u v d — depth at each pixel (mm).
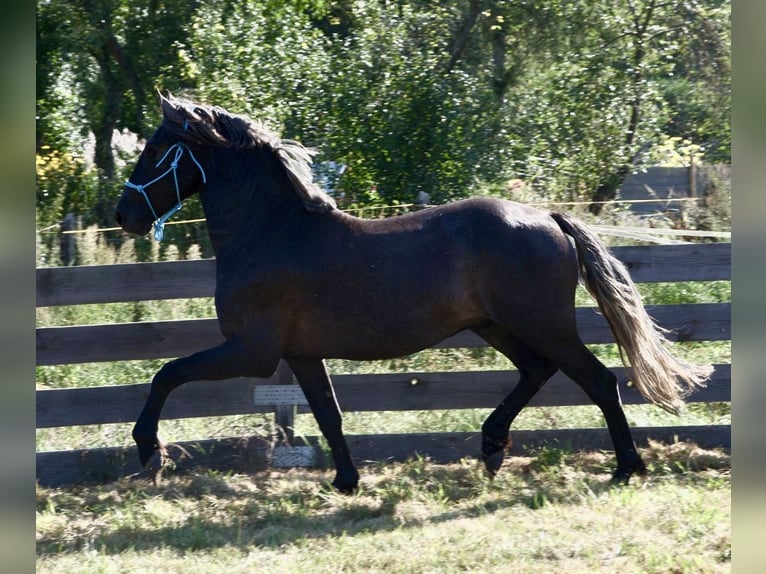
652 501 7344
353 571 6207
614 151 18672
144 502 8031
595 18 19328
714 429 9070
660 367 7652
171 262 9031
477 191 16938
